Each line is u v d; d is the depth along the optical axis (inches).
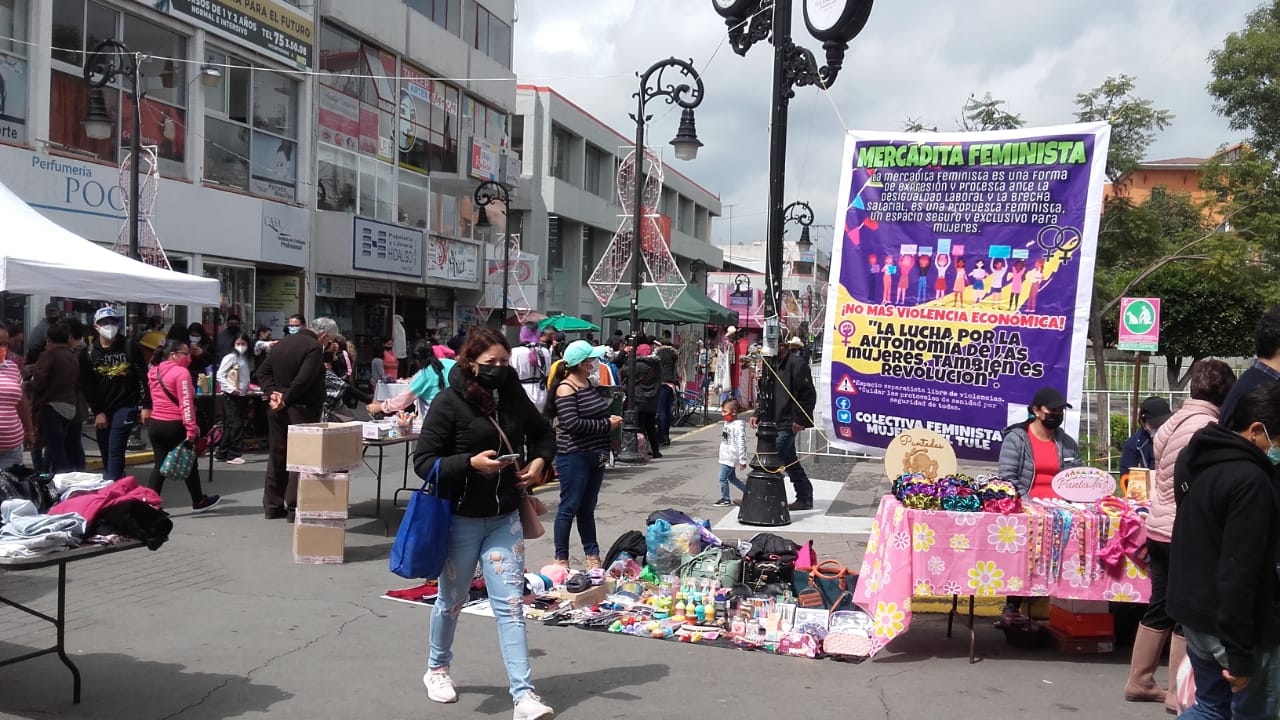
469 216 1248.8
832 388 360.5
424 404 414.9
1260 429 150.6
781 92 406.9
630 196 700.0
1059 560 237.5
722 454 466.6
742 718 200.8
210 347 652.7
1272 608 145.6
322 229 921.5
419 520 190.5
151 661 227.5
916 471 280.8
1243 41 767.7
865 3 370.9
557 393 315.9
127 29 693.3
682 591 279.0
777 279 413.1
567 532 315.9
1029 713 207.0
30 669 218.7
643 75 645.9
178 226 731.4
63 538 183.3
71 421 425.1
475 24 1259.8
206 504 419.2
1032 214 334.6
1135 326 544.1
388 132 1051.9
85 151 655.1
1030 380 335.0
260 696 206.5
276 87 866.1
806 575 278.2
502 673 224.5
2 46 592.7
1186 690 187.9
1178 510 159.6
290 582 303.3
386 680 217.9
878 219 353.4
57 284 382.0
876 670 235.1
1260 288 784.3
